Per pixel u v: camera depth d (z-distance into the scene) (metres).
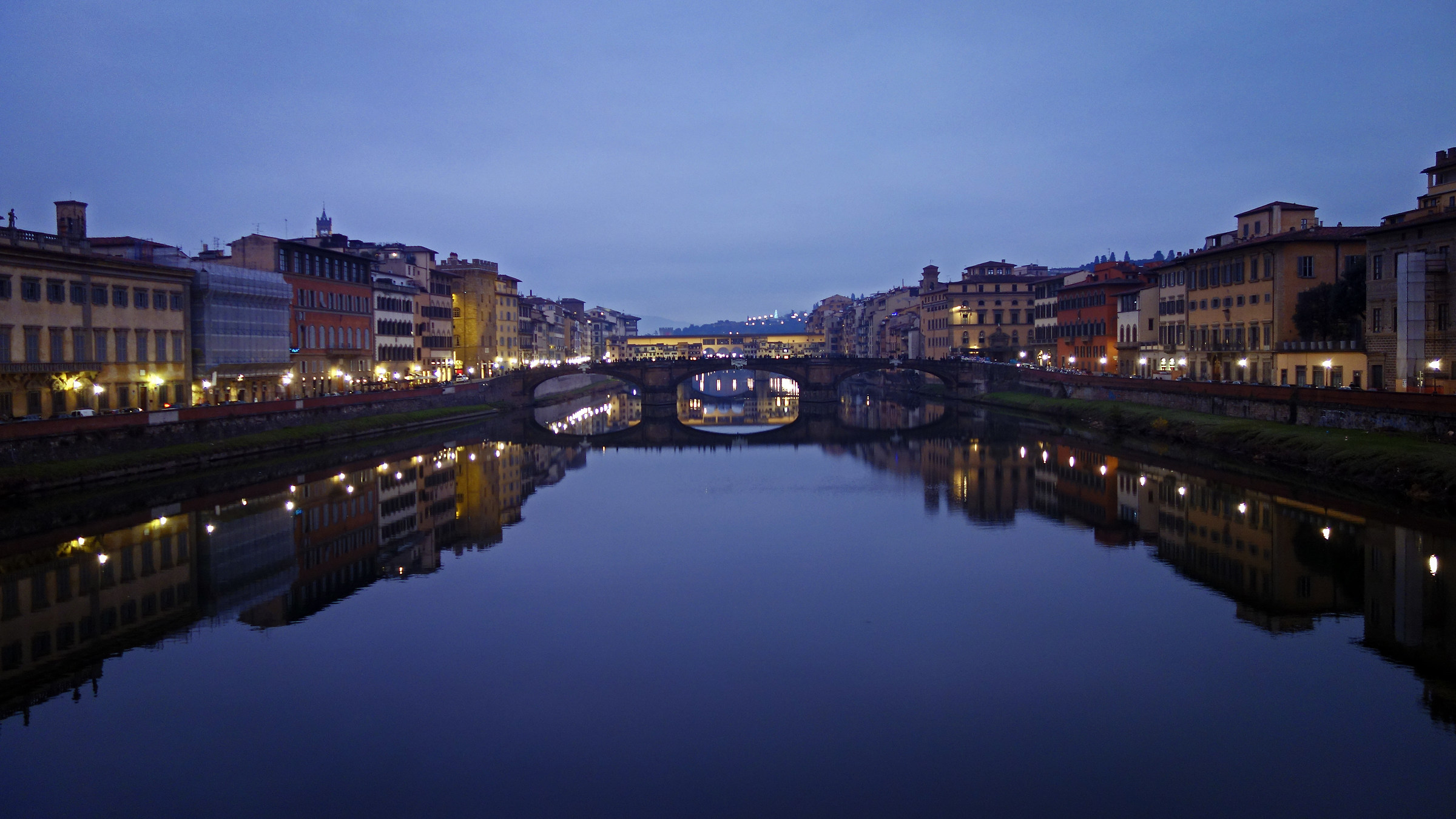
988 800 27.95
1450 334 72.56
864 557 54.59
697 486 81.00
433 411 132.38
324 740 31.83
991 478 82.31
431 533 62.09
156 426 79.56
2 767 30.03
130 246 95.56
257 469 83.94
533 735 32.06
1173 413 102.81
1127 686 35.56
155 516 63.94
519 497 75.88
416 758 30.53
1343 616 42.38
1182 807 27.45
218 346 100.50
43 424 68.19
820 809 27.56
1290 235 97.62
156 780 29.34
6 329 73.81
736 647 39.94
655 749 31.03
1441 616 42.09
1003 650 39.19
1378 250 82.00
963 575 50.31
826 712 33.62
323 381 125.88
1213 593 46.31
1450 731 31.53
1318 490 67.50
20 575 50.62
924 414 156.25
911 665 37.78
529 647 40.16
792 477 85.00
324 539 59.62
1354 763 29.67
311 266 123.44
